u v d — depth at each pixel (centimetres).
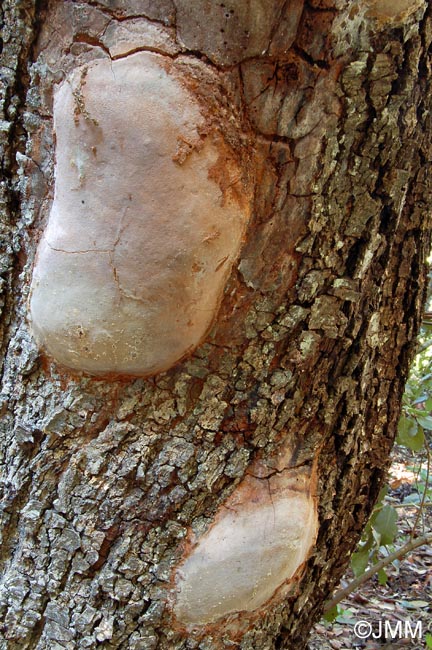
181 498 52
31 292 51
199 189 47
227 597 52
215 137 47
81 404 51
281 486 55
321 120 48
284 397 53
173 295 48
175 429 51
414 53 49
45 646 52
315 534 59
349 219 51
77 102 47
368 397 60
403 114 50
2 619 53
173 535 52
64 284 48
